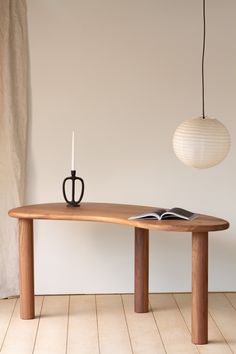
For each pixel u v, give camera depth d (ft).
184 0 18.28
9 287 18.39
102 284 18.67
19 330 15.58
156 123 18.48
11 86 18.11
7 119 18.08
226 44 18.39
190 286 18.78
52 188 18.52
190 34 18.35
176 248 18.78
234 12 18.35
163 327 15.81
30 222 16.28
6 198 18.20
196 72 18.43
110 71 18.35
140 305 16.90
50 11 18.19
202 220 14.85
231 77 18.47
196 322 14.67
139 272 16.87
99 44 18.28
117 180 18.57
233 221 18.69
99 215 15.57
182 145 14.46
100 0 18.21
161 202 18.65
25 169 18.40
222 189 18.66
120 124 18.47
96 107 18.40
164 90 18.43
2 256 18.31
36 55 18.24
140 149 18.52
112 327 15.80
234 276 18.81
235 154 18.57
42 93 18.31
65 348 14.43
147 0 18.25
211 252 18.81
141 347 14.49
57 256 18.66
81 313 16.89
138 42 18.31
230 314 16.83
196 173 18.62
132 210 16.37
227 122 18.52
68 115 18.39
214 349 14.40
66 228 18.61
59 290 18.67
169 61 18.38
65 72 18.30
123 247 18.69
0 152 18.16
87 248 18.66
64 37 18.24
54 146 18.44
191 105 18.48
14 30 18.07
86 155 18.48
